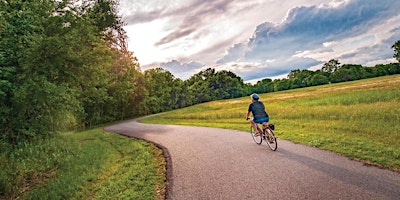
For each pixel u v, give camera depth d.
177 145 11.09
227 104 52.31
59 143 12.68
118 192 6.05
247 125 15.98
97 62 14.91
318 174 5.74
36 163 9.10
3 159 8.85
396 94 23.56
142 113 64.31
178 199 5.19
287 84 136.00
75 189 6.76
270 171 6.26
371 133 9.82
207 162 7.70
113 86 43.28
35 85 10.82
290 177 5.71
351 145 8.15
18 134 11.97
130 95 53.06
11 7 11.73
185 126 19.67
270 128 8.55
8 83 10.42
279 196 4.79
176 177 6.56
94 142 15.04
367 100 22.98
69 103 14.40
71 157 10.26
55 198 6.26
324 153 7.50
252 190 5.20
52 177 8.10
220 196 5.09
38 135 12.79
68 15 12.86
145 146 11.88
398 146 7.55
